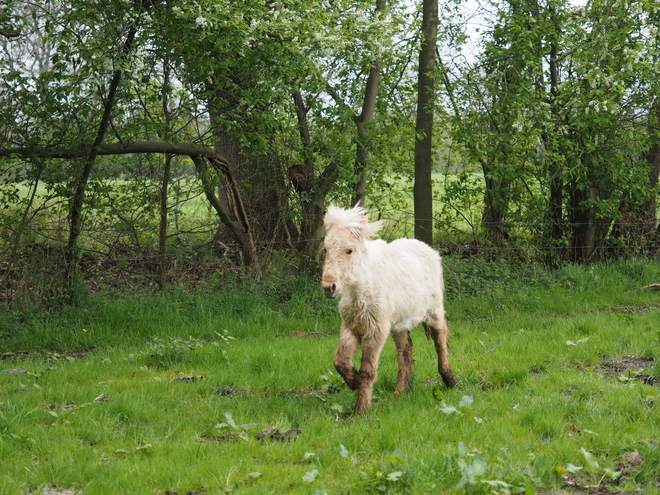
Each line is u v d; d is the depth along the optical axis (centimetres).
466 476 391
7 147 942
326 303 1039
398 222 1337
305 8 965
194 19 866
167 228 1087
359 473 406
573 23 1230
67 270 976
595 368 675
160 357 738
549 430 486
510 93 1226
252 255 1110
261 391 620
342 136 1193
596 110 1147
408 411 526
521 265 1255
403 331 612
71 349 852
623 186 1294
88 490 389
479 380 646
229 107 1038
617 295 1137
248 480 407
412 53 1305
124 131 1002
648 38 1222
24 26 862
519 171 1243
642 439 458
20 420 504
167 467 418
